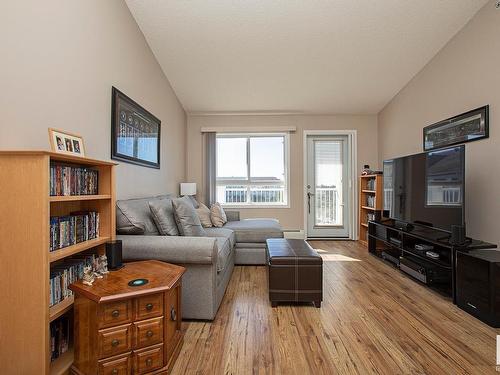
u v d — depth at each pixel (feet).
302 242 9.12
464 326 6.15
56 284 4.53
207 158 16.35
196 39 10.09
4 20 4.20
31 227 3.81
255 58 11.21
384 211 12.23
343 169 16.93
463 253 6.95
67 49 5.66
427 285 8.33
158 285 4.49
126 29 8.46
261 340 5.55
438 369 4.66
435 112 11.05
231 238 9.75
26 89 4.61
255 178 17.12
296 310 6.95
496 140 8.22
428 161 9.27
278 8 8.73
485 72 8.59
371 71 12.14
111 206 5.78
